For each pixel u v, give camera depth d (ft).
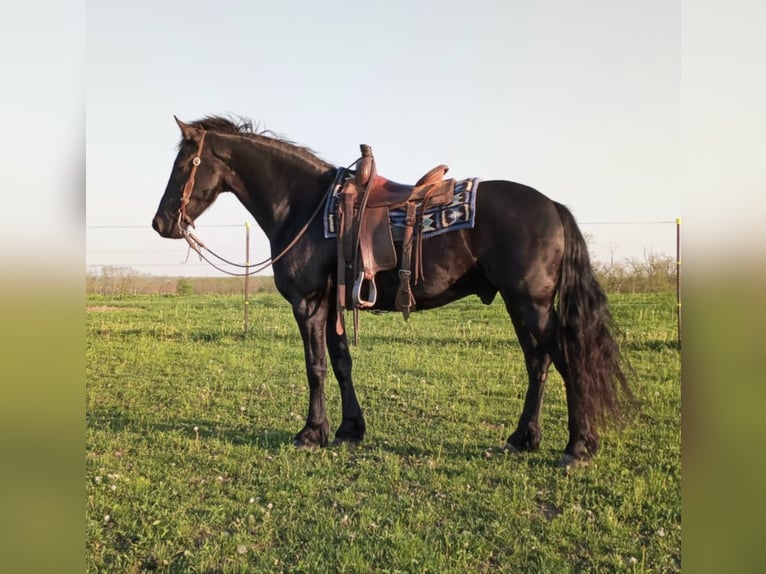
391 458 12.71
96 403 17.51
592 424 12.14
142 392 18.80
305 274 13.28
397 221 12.44
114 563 8.77
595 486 11.17
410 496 10.84
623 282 35.96
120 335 29.09
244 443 13.82
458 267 12.20
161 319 33.12
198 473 12.03
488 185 12.35
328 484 11.46
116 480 11.57
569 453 12.12
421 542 9.12
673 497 10.59
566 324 11.71
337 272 12.85
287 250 13.47
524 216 11.73
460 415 15.98
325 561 8.71
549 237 11.64
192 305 39.32
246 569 8.52
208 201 14.40
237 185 14.42
